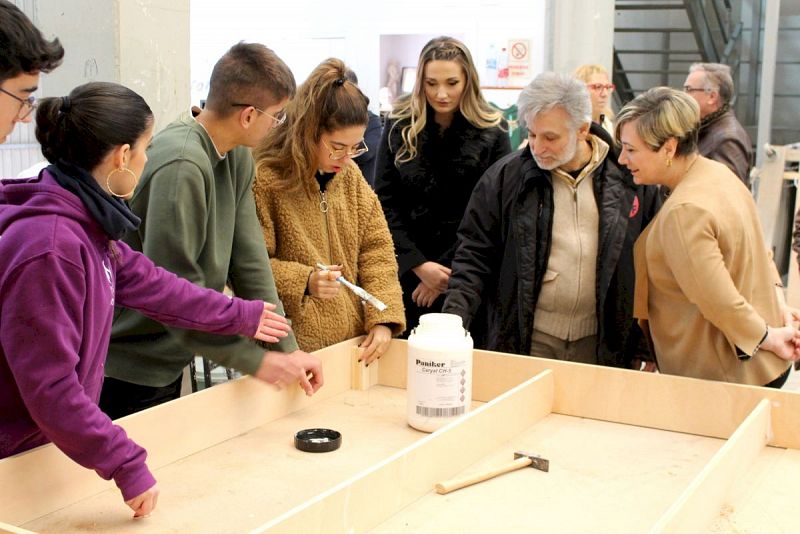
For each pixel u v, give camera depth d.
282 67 1.74
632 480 1.45
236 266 1.88
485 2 4.60
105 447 1.20
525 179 2.22
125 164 1.28
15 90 1.26
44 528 1.23
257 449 1.57
